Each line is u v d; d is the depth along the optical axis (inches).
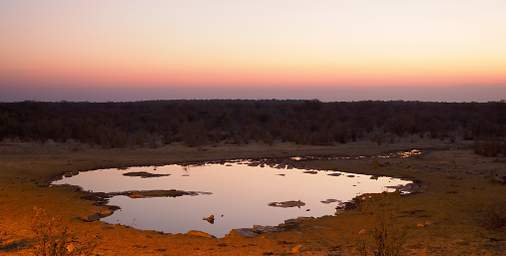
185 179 1074.1
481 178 995.9
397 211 705.0
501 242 502.6
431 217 657.0
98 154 1454.2
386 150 1647.4
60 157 1360.7
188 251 503.2
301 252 488.7
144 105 3412.9
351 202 818.8
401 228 589.0
